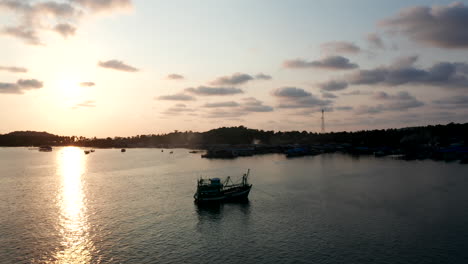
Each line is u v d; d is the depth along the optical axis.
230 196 114.94
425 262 63.31
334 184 148.50
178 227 86.75
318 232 80.88
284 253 68.69
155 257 67.56
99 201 119.31
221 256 67.69
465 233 78.06
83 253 69.81
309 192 130.25
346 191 130.75
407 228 82.44
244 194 117.56
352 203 109.31
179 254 68.94
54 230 84.75
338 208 103.19
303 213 98.19
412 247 70.38
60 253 69.81
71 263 65.12
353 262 63.84
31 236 80.12
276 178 171.62
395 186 140.12
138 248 72.31
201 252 69.88
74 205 112.81
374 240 74.69
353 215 94.88
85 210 105.50
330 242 74.12
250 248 71.62
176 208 107.06
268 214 98.00
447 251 68.06
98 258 67.31
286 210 102.06
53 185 159.75
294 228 84.44
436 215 93.19
